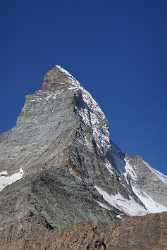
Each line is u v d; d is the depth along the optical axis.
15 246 170.62
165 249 131.00
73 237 151.75
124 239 139.75
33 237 169.62
